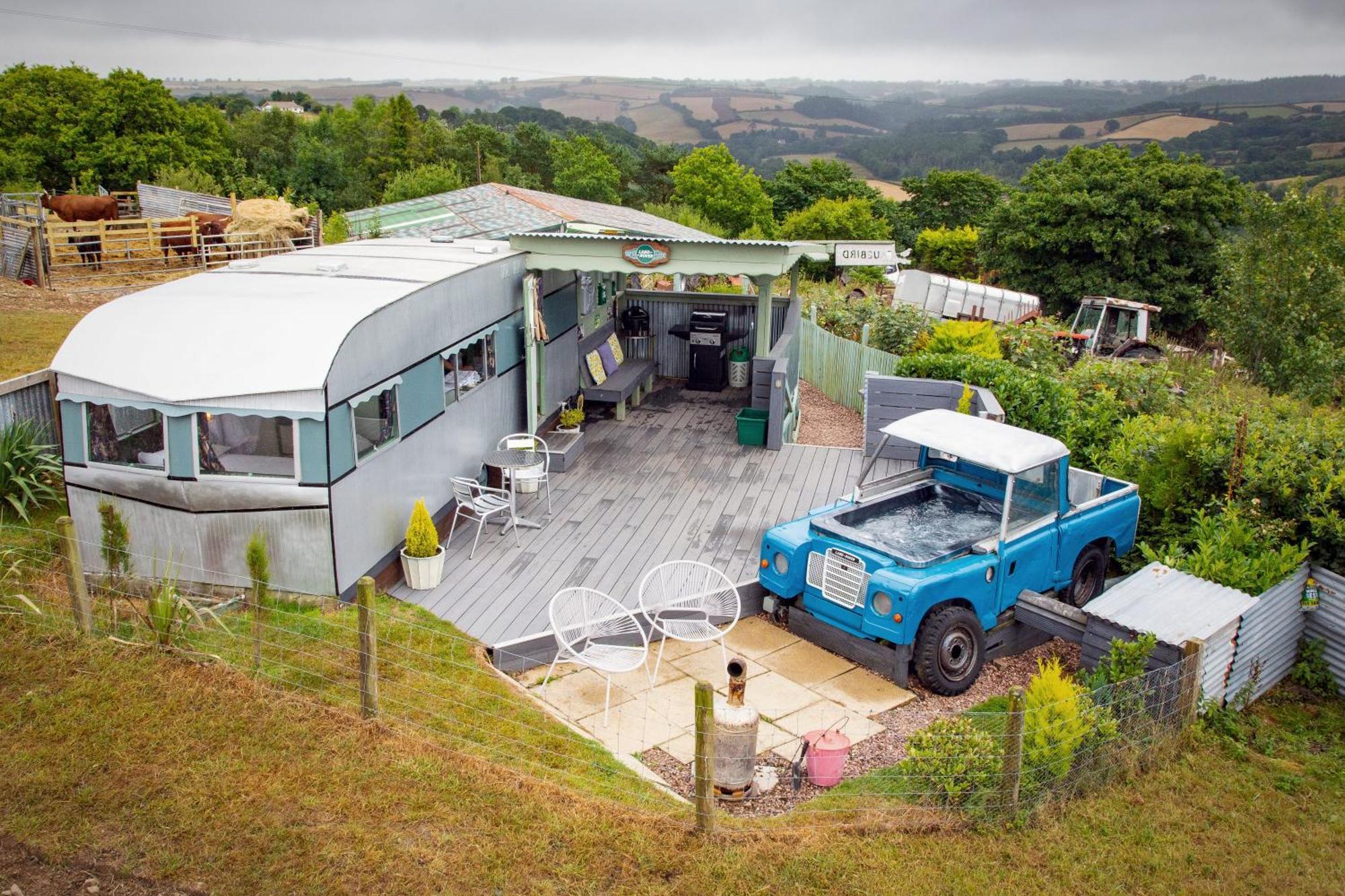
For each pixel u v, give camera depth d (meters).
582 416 13.61
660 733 7.26
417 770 6.18
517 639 8.02
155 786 5.87
